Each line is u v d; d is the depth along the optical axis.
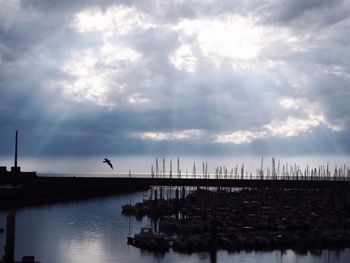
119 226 140.25
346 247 111.06
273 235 113.62
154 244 103.62
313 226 132.12
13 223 78.44
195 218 140.38
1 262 79.00
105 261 92.88
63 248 104.56
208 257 98.06
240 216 147.00
